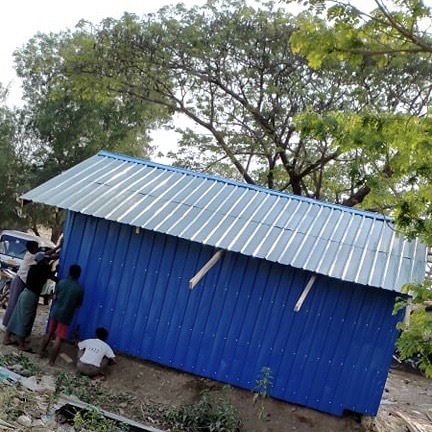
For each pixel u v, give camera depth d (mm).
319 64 6980
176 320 10562
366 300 9945
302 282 10172
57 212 27656
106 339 10672
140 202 10641
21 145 27125
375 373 9898
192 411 9453
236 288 10367
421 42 6648
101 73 21594
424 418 12430
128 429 8336
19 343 10680
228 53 20375
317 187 21656
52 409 8203
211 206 10859
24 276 11117
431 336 6562
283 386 10156
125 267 10727
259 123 21047
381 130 6691
